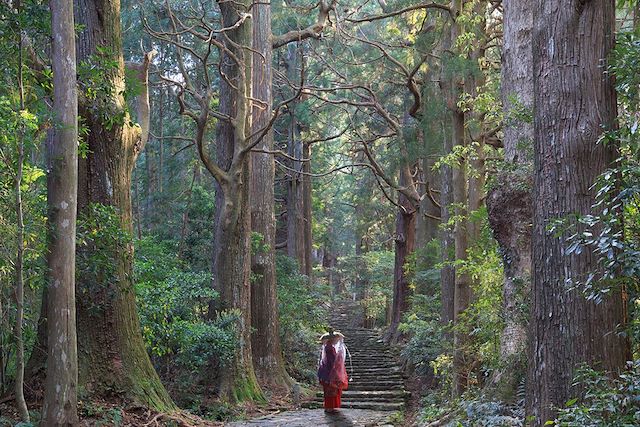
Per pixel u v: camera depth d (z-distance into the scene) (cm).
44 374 898
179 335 1216
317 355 1956
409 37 1864
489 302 950
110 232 902
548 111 512
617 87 477
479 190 1156
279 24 2133
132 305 1000
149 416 936
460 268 1051
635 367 467
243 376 1333
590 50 502
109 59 930
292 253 2673
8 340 857
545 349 500
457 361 1048
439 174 2105
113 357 958
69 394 713
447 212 1474
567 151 500
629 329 461
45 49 983
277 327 1616
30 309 963
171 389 1264
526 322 794
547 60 516
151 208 2450
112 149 975
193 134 2309
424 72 1962
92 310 945
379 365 1988
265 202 1641
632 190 413
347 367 1969
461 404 843
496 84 1348
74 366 722
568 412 429
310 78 2653
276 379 1562
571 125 500
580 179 494
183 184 2494
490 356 897
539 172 516
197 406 1220
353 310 3822
